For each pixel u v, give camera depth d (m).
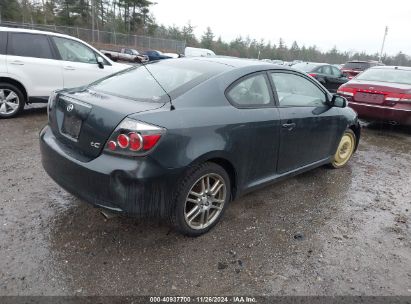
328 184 4.68
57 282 2.54
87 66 7.39
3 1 47.81
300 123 3.95
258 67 3.66
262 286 2.66
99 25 59.12
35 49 6.77
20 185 3.91
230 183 3.37
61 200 3.65
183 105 2.93
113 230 3.20
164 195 2.76
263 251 3.08
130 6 58.62
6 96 6.64
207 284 2.64
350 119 5.00
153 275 2.68
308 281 2.75
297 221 3.64
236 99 3.32
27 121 6.63
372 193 4.51
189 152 2.81
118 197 2.65
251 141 3.36
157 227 3.29
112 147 2.66
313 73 13.18
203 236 3.22
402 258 3.15
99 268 2.71
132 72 3.70
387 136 7.70
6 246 2.86
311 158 4.41
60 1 55.72
